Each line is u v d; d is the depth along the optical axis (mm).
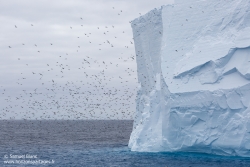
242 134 34656
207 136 36531
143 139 42344
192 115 37344
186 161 35312
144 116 42812
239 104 35281
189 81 38844
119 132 105625
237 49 37375
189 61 39562
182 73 39125
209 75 37812
